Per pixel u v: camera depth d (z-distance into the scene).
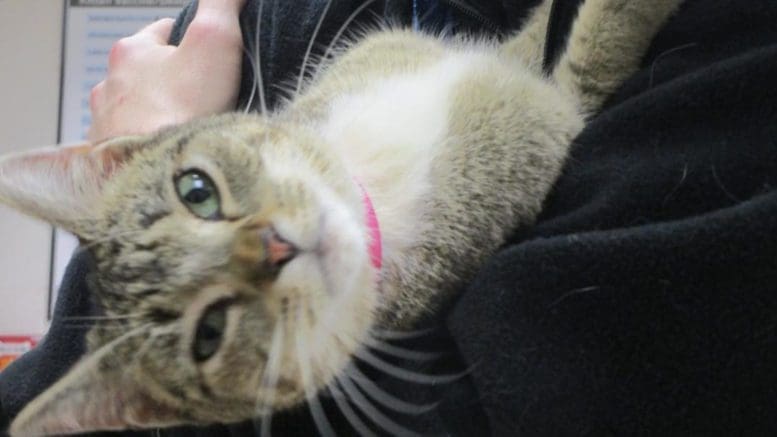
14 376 0.46
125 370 0.41
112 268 0.42
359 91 0.46
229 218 0.41
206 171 0.42
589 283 0.35
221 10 0.52
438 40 0.48
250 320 0.41
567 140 0.42
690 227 0.34
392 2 0.50
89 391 0.41
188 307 0.41
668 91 0.37
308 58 0.50
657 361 0.34
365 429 0.41
